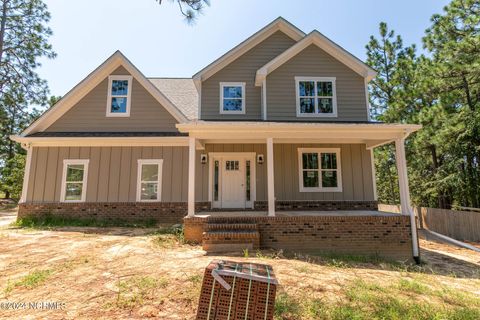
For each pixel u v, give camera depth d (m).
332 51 11.16
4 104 23.00
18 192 22.30
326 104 10.85
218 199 11.16
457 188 14.17
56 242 7.44
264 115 10.71
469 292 4.83
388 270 6.03
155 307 3.65
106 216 11.04
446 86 13.99
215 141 10.02
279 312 3.54
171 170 11.41
